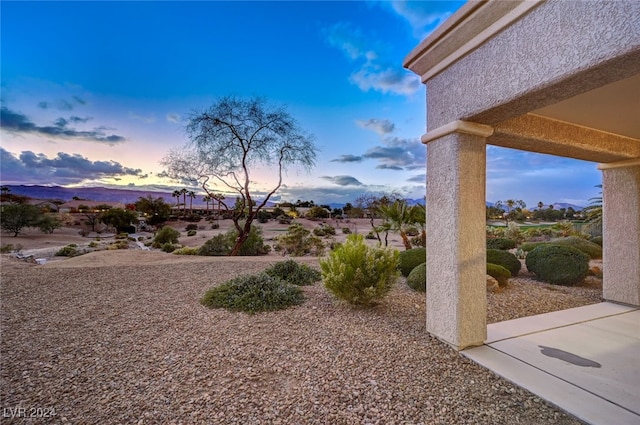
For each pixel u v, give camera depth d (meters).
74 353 3.12
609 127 3.99
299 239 15.52
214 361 2.94
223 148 13.30
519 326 3.84
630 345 3.27
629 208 4.81
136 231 40.97
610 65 1.93
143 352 3.14
